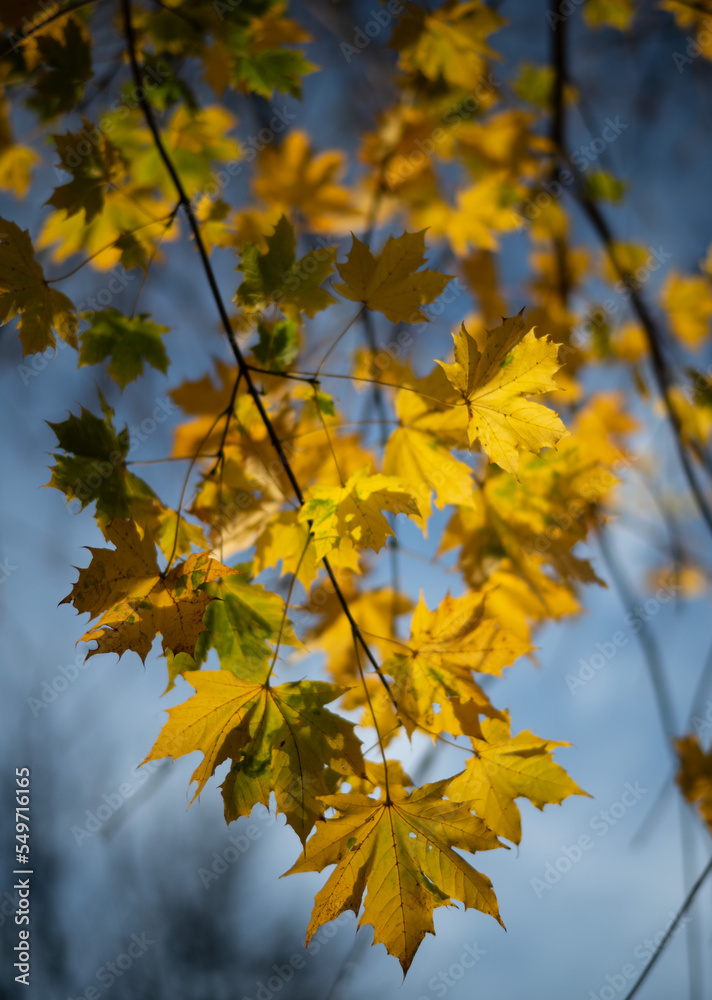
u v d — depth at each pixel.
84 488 1.04
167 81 1.22
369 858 0.98
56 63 1.17
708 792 1.30
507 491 1.16
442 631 1.03
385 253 1.03
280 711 0.99
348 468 1.14
